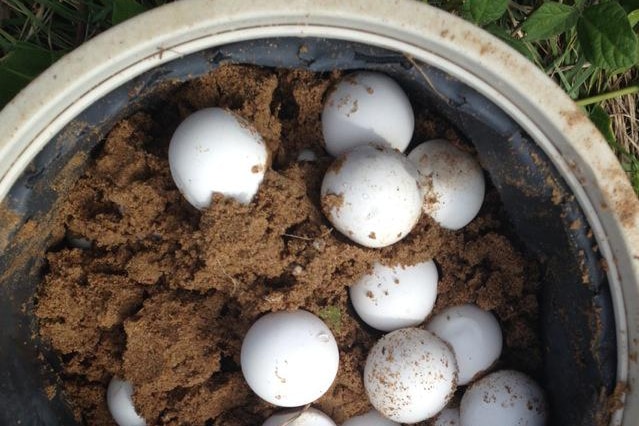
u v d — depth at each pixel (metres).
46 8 0.42
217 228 0.34
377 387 0.36
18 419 0.36
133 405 0.37
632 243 0.31
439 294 0.38
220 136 0.33
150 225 0.36
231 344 0.37
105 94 0.32
